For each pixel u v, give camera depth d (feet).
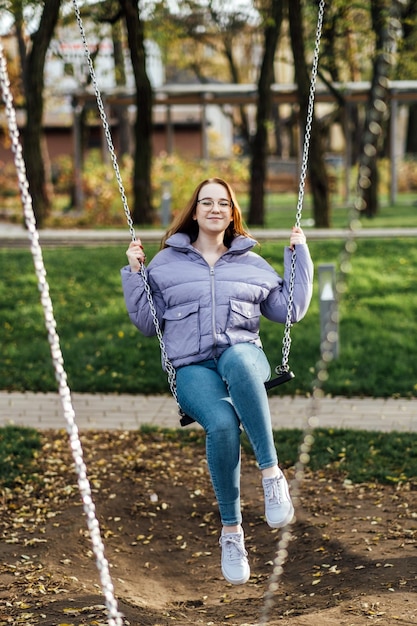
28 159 71.56
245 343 14.76
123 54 76.13
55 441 26.55
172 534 20.67
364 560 17.53
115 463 24.64
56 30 67.87
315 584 16.92
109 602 11.61
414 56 71.61
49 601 15.79
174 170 87.30
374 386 31.71
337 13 61.36
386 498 21.57
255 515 21.31
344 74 85.05
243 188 110.93
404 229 66.74
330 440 25.94
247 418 13.83
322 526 19.89
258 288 15.19
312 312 41.60
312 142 69.21
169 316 14.99
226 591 17.54
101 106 16.03
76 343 37.60
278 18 70.49
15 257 55.42
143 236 64.64
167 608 16.60
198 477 23.75
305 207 101.04
